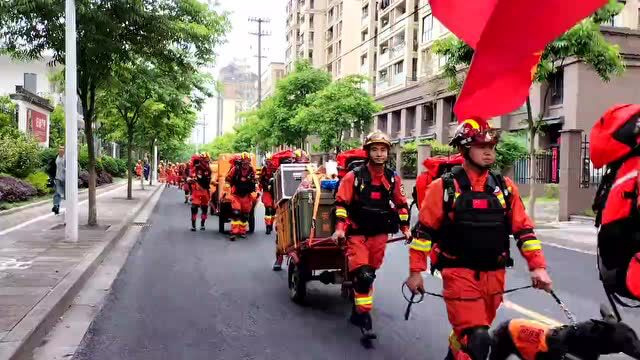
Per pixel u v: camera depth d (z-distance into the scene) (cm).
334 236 577
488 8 334
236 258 1119
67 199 1171
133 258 1111
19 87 3062
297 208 726
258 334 621
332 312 712
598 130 334
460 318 394
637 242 315
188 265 1040
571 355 365
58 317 676
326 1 7250
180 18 1419
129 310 719
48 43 1284
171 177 4712
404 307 728
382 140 565
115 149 6247
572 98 2528
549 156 2623
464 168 402
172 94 1756
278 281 901
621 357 521
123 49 1339
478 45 332
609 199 328
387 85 4869
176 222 1805
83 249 1090
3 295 707
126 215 1802
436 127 3631
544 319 665
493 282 398
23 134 2447
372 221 579
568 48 1397
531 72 343
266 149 4522
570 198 1820
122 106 2370
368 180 579
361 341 593
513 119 2964
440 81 3434
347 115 3094
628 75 2542
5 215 1673
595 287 843
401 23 4559
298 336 613
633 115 320
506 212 397
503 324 410
